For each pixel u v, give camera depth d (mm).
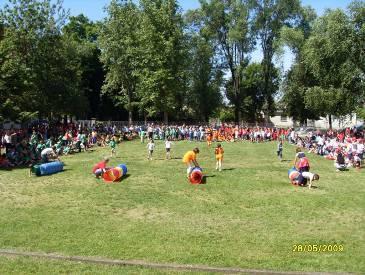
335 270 10703
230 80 82500
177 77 57188
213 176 23484
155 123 60781
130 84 61375
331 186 21328
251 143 46875
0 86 32625
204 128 50969
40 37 46969
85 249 12062
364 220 15383
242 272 10516
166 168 26109
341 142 34906
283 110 71500
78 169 25547
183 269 10727
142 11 58969
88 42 75188
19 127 44031
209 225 14680
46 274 10352
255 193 19547
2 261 11188
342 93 45750
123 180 22250
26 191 19812
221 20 69750
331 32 44219
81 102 57125
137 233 13641
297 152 23141
